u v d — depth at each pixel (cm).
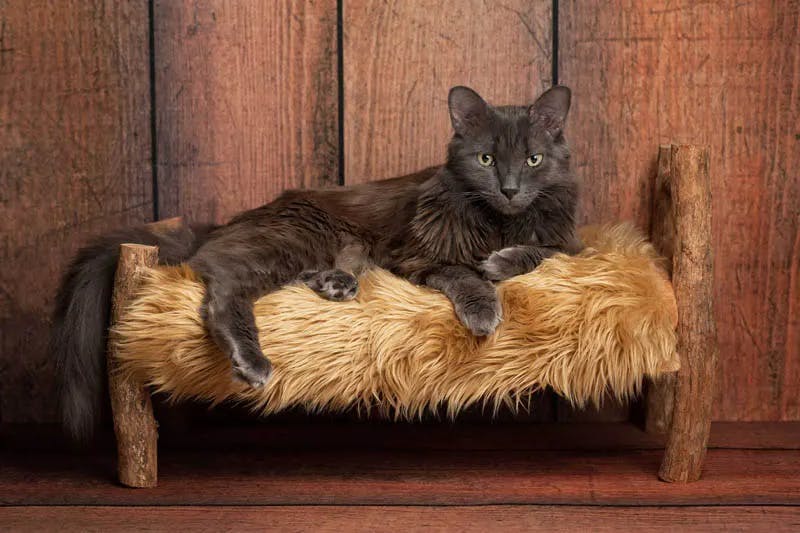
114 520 153
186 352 150
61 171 204
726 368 207
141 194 205
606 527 150
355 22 200
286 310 151
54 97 201
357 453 188
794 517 154
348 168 205
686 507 158
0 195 204
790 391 208
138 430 163
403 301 153
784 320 205
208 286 152
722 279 205
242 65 201
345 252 177
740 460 181
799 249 203
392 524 151
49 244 205
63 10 199
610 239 178
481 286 154
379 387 154
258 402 168
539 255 165
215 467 179
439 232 169
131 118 202
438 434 201
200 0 199
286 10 200
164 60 201
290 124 203
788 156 200
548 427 207
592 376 152
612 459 183
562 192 172
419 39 200
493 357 151
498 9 199
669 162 186
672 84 200
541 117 169
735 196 202
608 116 202
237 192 205
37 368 209
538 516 154
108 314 161
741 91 199
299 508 158
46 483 170
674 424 166
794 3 196
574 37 200
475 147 166
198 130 203
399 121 203
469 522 152
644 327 150
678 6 198
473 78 202
